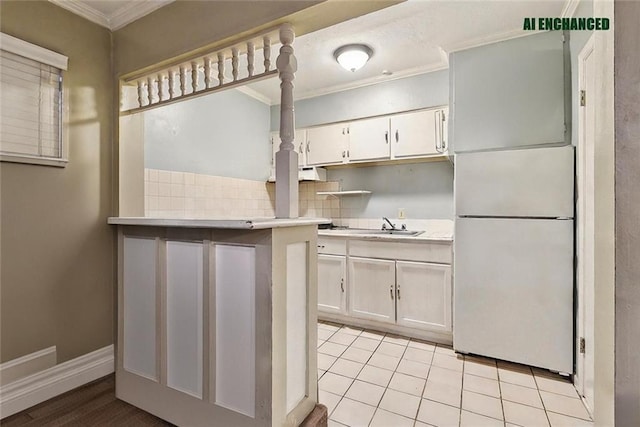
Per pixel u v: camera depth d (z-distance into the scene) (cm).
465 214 232
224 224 134
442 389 194
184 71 195
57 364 187
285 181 159
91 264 204
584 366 185
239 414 140
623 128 89
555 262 206
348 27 231
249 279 138
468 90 242
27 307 176
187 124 285
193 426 153
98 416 167
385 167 347
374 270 287
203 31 174
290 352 144
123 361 180
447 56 260
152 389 167
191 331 154
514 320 217
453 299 247
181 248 158
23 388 172
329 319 313
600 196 100
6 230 168
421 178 330
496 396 187
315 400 160
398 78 313
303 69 302
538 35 224
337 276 305
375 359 233
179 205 275
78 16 196
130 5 196
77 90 196
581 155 192
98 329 207
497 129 232
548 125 219
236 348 141
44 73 181
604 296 97
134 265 176
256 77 169
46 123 182
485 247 226
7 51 165
